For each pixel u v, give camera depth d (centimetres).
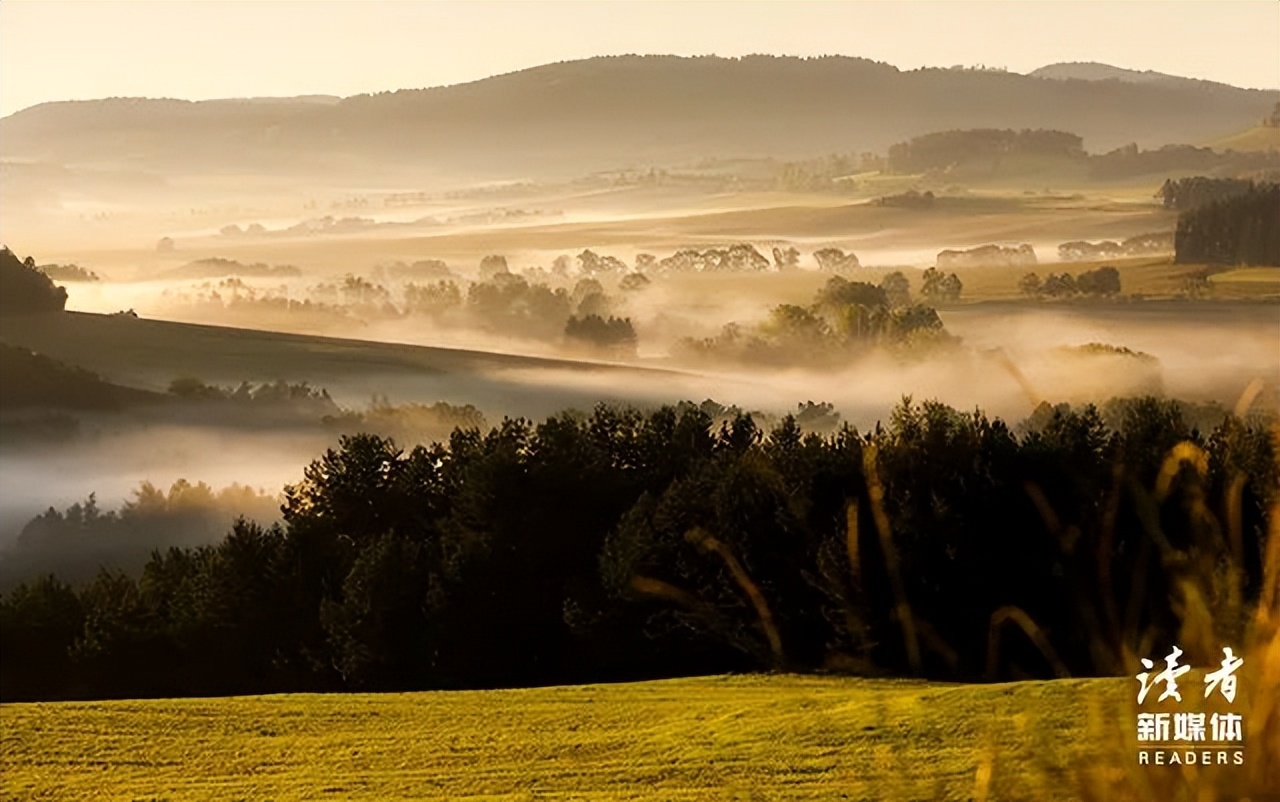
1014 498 4238
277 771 4256
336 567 8419
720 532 5684
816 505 5247
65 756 4475
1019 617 721
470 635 7575
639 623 6825
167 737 4788
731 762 3722
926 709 3488
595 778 3859
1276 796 666
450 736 4681
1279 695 666
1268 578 664
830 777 3372
